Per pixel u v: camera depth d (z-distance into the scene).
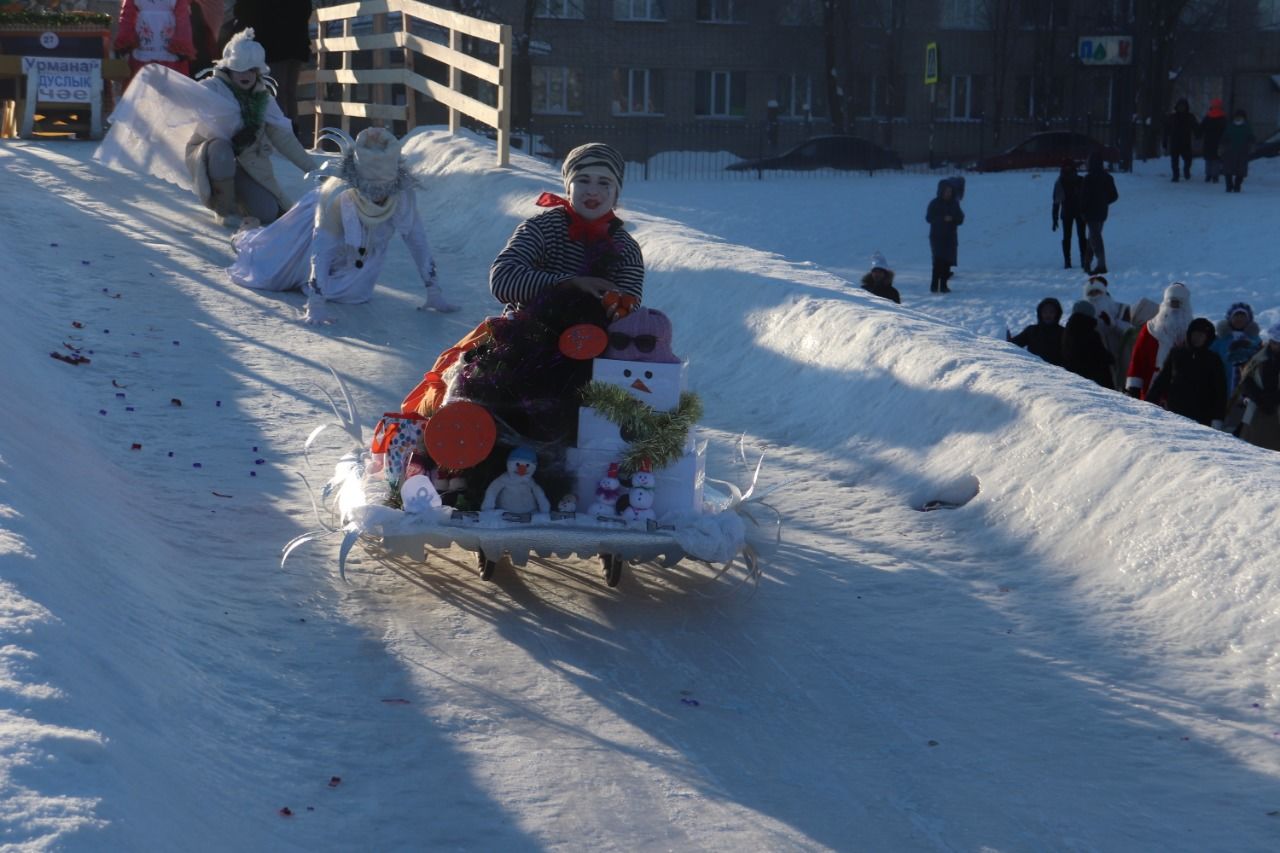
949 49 52.19
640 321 5.27
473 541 5.14
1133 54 38.62
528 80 45.56
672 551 5.21
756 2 51.31
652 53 50.78
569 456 5.25
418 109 33.28
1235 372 10.79
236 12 19.31
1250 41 52.53
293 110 19.22
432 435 5.08
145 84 13.02
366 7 20.47
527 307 5.40
